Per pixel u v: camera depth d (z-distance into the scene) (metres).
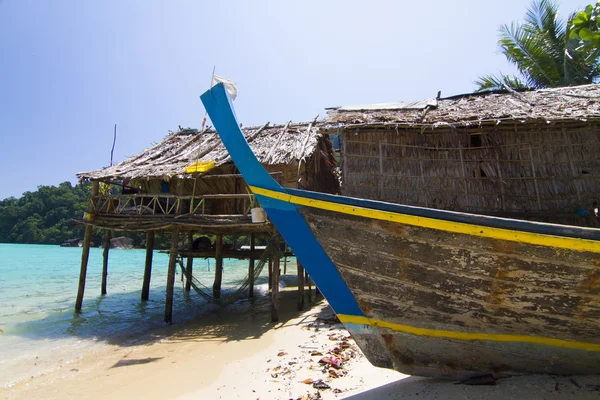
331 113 10.55
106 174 12.88
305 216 4.28
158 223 12.12
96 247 62.84
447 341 4.29
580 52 15.10
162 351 8.64
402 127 9.02
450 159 9.27
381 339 4.51
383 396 4.20
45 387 6.45
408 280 4.14
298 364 6.50
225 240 31.66
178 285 21.39
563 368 4.09
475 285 3.94
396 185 9.20
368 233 4.10
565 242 3.43
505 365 4.21
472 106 10.04
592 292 3.57
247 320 11.88
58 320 12.17
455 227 3.74
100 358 8.20
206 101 4.65
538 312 3.85
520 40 17.14
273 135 14.41
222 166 13.42
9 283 22.36
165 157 14.62
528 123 8.52
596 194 8.37
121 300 16.25
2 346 9.19
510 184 8.84
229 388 5.76
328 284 4.44
